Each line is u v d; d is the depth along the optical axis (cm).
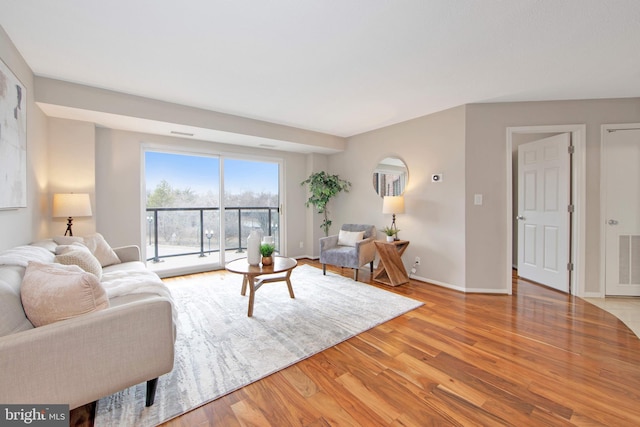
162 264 407
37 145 262
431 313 275
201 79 267
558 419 141
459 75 259
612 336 227
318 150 509
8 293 125
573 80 269
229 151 454
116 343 132
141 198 375
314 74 257
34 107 253
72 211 280
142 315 138
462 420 140
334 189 499
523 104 326
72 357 121
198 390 162
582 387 165
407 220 405
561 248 341
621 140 310
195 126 346
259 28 189
